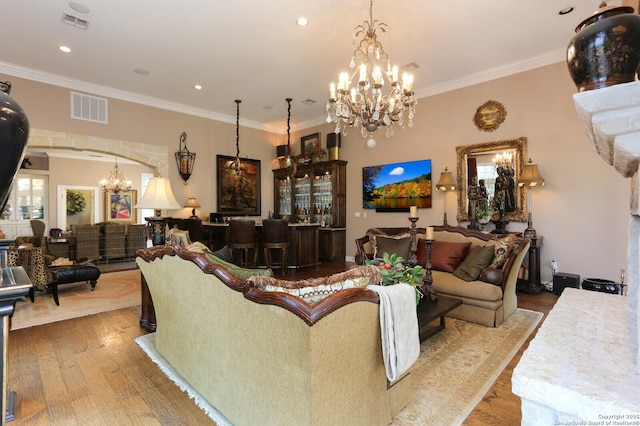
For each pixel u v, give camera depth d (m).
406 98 3.40
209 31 3.79
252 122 7.77
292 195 7.79
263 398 1.52
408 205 5.97
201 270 1.76
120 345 2.76
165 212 6.46
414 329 1.71
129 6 3.32
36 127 4.96
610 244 4.04
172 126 6.47
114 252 7.06
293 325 1.28
